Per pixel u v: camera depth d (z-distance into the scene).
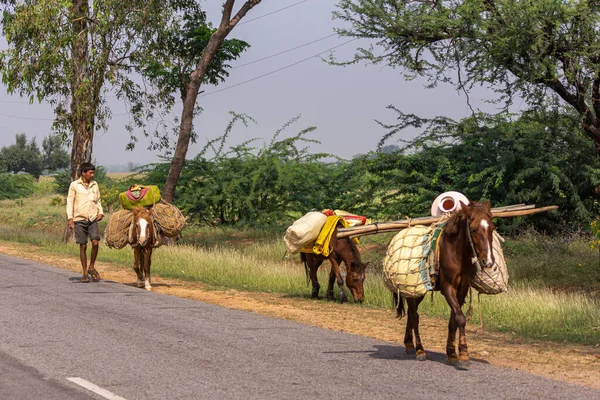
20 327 8.73
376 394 5.95
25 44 23.33
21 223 38.53
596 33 15.40
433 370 6.98
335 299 13.27
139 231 12.73
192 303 11.52
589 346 8.95
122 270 16.84
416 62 17.86
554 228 18.47
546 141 18.89
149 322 9.39
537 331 9.97
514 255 16.83
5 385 6.05
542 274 14.95
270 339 8.46
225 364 7.00
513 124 19.34
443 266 7.20
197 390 5.97
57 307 10.42
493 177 18.38
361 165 21.02
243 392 5.93
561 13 14.84
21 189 66.19
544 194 18.28
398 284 7.46
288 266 17.72
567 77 15.92
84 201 13.90
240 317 10.20
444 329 10.15
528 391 6.14
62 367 6.72
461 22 15.82
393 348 8.27
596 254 15.68
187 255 18.39
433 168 19.72
